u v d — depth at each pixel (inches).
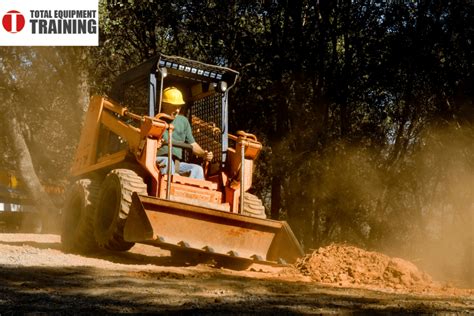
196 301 226.2
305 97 800.3
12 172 924.6
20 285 241.6
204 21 791.1
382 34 784.9
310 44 796.0
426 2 749.9
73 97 784.3
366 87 804.6
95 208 398.6
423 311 220.4
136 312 199.5
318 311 215.5
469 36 722.2
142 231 335.9
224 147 401.1
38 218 904.9
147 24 788.0
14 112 792.9
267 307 219.9
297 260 357.4
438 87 757.9
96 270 299.1
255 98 768.3
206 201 383.2
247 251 363.9
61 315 189.5
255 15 805.2
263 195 953.5
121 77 434.6
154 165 369.4
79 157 456.8
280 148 781.3
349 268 335.3
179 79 428.5
